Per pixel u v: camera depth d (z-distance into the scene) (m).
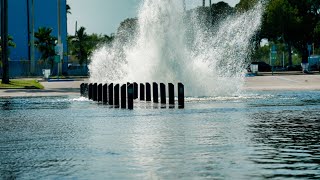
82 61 191.50
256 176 16.02
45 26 158.75
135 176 16.20
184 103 47.25
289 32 154.50
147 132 27.19
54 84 87.19
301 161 18.52
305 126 29.23
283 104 45.41
